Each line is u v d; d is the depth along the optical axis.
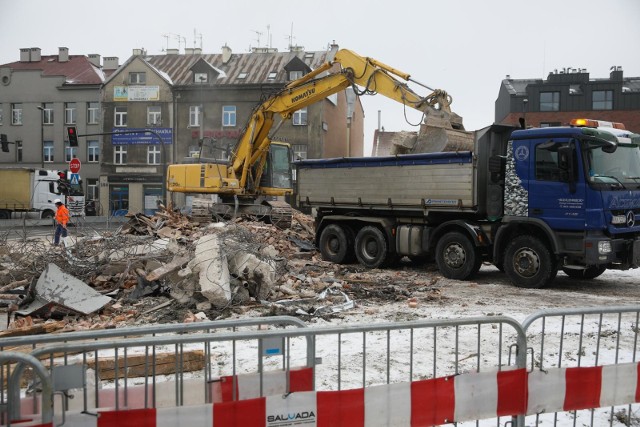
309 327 3.55
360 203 13.94
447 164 12.04
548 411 3.70
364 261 14.06
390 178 13.23
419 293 10.36
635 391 3.95
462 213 12.17
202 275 8.58
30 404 2.93
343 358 6.20
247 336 3.22
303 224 19.03
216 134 43.44
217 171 19.03
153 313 8.35
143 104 45.16
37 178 36.34
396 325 3.47
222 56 46.41
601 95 46.84
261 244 11.19
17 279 10.35
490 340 7.04
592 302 9.56
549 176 10.59
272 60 45.97
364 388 3.25
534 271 10.91
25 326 7.27
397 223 13.59
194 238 12.73
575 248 10.30
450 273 12.23
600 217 9.97
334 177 14.55
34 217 36.53
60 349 2.98
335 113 46.19
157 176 45.41
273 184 20.33
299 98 17.02
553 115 47.53
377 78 14.54
